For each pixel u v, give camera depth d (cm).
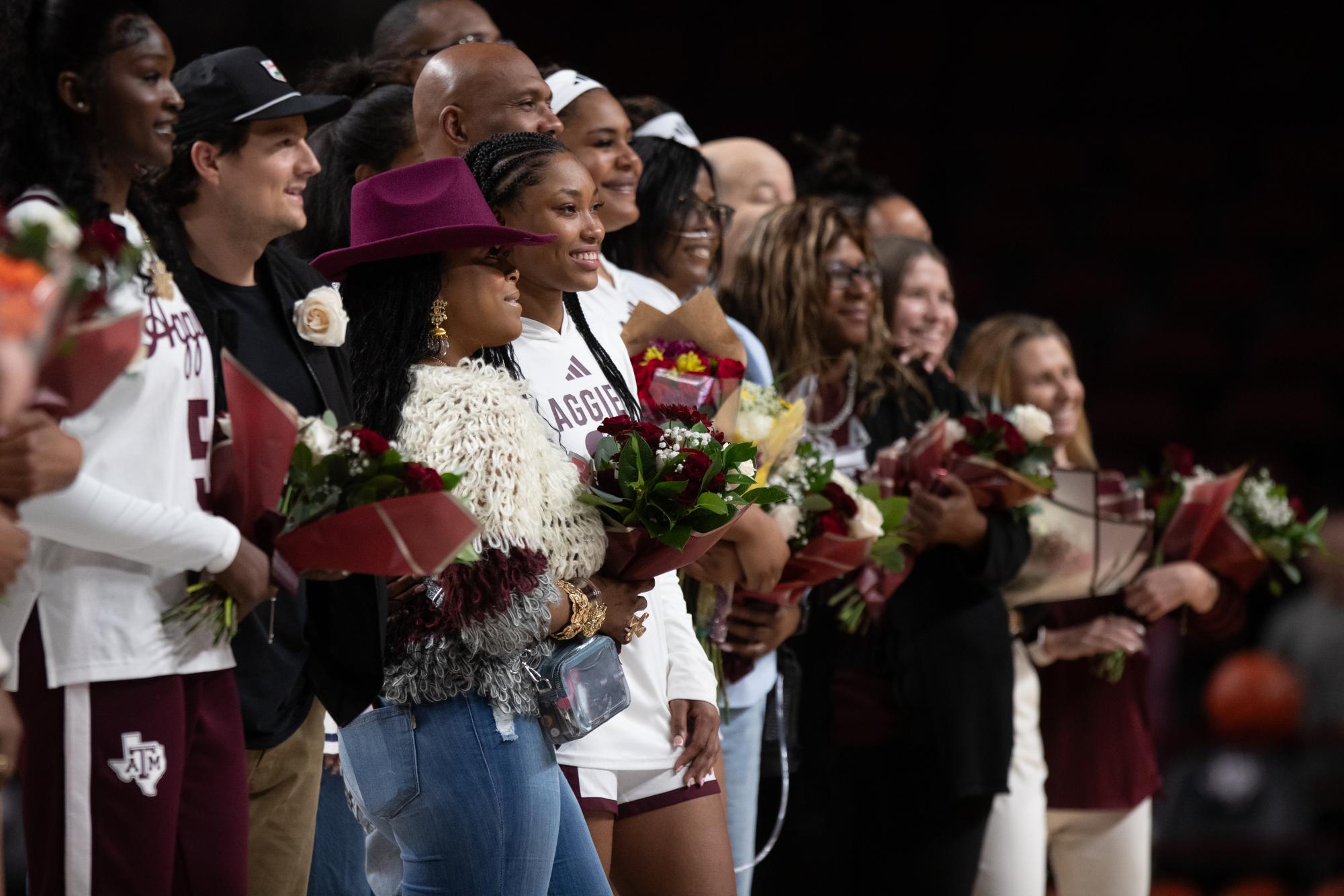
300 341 938
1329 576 2414
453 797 869
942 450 1405
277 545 825
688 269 1397
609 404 1011
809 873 1445
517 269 956
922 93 3903
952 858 1402
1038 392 1639
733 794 1255
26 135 796
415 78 1357
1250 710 2281
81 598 780
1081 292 3675
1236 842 2192
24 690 776
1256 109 3956
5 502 718
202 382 848
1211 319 3662
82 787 774
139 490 798
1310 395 3441
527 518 866
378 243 907
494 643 858
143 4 841
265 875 955
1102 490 1529
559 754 995
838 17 3972
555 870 931
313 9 3250
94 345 709
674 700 1053
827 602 1405
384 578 862
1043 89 3950
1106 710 1530
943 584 1412
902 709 1403
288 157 930
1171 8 4025
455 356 931
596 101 1278
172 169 904
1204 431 3438
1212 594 1579
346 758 909
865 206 1894
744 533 1157
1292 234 3778
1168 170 3878
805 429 1467
